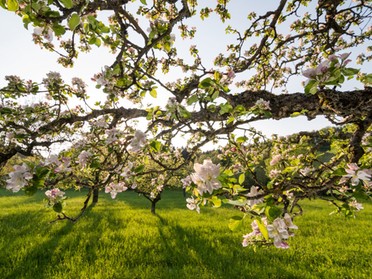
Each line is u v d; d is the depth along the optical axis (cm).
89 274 691
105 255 839
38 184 182
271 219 159
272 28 491
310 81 160
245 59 535
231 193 177
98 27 205
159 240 1017
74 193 3238
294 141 373
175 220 1471
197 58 415
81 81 303
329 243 1008
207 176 166
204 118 252
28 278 671
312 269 762
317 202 2333
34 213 1617
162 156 331
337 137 286
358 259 827
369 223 1405
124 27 233
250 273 700
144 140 206
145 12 349
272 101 293
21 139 258
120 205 2184
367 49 674
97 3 197
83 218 1463
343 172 173
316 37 564
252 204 182
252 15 634
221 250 904
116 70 241
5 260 791
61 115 324
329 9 501
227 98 278
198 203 209
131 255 836
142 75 259
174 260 806
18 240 995
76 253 852
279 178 205
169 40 242
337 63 157
